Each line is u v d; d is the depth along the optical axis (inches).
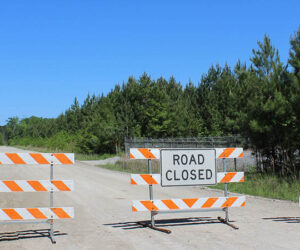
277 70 541.6
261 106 525.0
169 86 2314.2
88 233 279.4
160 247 235.1
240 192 505.7
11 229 298.0
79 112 2469.2
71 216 275.7
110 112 1777.8
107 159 1401.3
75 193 512.1
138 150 299.9
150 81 1830.7
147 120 1760.6
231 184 562.9
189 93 2197.3
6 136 5196.9
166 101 1808.6
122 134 1669.5
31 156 279.6
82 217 344.5
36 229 297.6
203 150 310.5
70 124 2549.2
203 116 1769.2
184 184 303.7
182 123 1761.8
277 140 546.0
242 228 288.7
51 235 264.2
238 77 620.4
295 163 549.3
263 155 596.4
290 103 506.9
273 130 530.6
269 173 566.9
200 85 1962.4
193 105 1920.5
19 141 4224.9
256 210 371.9
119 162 1079.6
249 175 589.6
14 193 510.0
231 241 247.6
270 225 298.5
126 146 1327.5
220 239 254.2
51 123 3351.4
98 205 411.8
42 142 2822.3
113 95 2006.6
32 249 235.6
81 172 887.7
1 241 257.8
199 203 307.0
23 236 273.3
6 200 447.2
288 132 520.4
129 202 432.5
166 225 305.4
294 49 527.2
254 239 252.5
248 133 569.6
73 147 1988.2
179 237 261.9
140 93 1772.9
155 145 1186.0
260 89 557.0
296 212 358.0
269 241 246.2
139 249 231.1
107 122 1718.8
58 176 778.8
